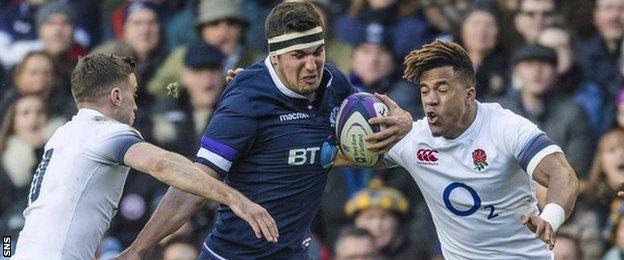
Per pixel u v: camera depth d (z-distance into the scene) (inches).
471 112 1011.9
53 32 1567.4
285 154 987.3
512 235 1041.5
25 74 1485.0
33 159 1466.5
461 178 1023.0
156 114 1448.1
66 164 960.3
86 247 964.0
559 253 1316.4
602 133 1466.5
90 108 975.6
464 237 1049.5
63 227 957.2
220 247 1015.0
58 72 1530.5
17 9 1636.3
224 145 976.9
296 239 1011.9
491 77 1472.7
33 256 955.3
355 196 1384.1
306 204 1006.4
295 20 962.7
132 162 939.3
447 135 1016.9
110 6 1637.6
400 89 1467.8
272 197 994.7
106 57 981.8
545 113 1433.3
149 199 1390.3
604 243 1353.3
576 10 1573.6
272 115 981.8
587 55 1510.8
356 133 988.6
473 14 1483.8
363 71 1476.4
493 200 1025.5
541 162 987.3
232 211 973.8
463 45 1492.4
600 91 1486.2
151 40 1531.7
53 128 1478.8
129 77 985.5
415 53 1007.6
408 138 1036.5
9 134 1477.6
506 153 1007.6
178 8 1598.2
